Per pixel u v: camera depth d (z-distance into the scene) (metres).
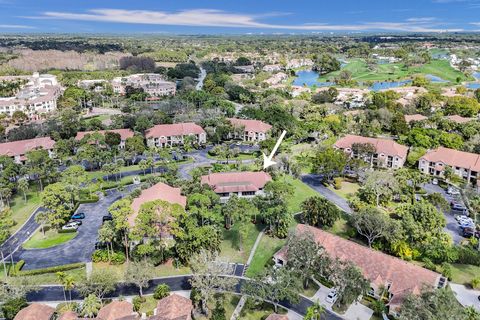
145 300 83.81
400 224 99.19
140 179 148.25
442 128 195.50
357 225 102.19
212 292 80.44
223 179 134.62
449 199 131.38
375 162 163.12
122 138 186.88
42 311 75.94
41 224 111.56
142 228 92.19
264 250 103.00
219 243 97.50
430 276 81.81
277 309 81.00
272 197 114.94
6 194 124.75
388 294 83.12
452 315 63.41
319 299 84.06
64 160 159.38
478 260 94.88
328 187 142.38
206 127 199.12
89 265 96.50
